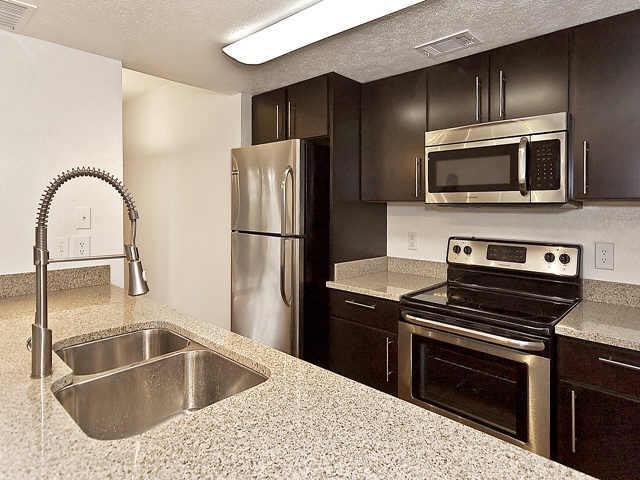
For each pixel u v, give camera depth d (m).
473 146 2.15
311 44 2.12
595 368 1.62
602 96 1.82
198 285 3.56
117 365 1.53
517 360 1.80
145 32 2.02
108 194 2.39
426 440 0.82
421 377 2.14
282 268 2.59
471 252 2.50
